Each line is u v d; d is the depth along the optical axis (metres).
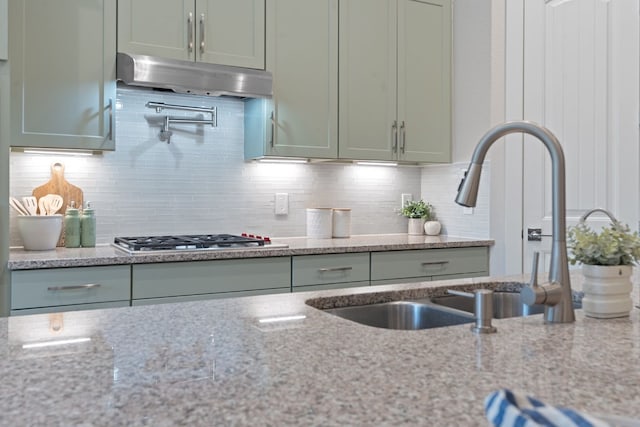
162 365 0.82
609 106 3.06
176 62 2.63
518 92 3.31
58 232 2.59
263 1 2.93
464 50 3.51
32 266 2.15
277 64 2.97
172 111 3.04
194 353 0.89
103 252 2.47
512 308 1.79
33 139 2.41
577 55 3.15
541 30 3.25
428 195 3.83
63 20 2.47
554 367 0.83
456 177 3.57
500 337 1.01
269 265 2.64
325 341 0.97
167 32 2.68
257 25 2.91
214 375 0.77
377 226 3.72
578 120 3.15
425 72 3.48
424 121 3.47
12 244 2.68
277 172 3.36
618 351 0.93
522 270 3.28
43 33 2.43
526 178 3.27
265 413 0.63
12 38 2.37
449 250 3.19
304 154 3.06
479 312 1.06
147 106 2.97
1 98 2.16
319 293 1.54
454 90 3.59
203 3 2.76
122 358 0.86
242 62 2.86
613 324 1.14
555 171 1.17
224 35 2.82
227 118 3.20
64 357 0.87
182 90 2.70
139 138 2.96
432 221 3.72
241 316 1.19
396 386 0.73
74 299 2.23
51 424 0.60
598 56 3.09
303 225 3.45
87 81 2.53
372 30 3.28
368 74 3.27
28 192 2.71
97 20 2.54
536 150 3.25
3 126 2.16
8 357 0.87
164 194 3.03
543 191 3.24
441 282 1.79
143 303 2.36
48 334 1.02
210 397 0.68
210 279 2.50
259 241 2.74
